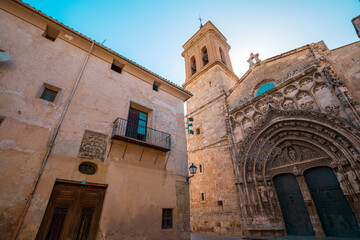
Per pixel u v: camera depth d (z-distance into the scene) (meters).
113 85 9.45
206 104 20.41
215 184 15.64
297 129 12.11
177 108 12.27
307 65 13.10
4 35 6.99
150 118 10.34
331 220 10.13
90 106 8.07
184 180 9.91
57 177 6.11
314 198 11.01
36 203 5.48
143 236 7.19
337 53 11.82
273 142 13.22
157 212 8.05
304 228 10.93
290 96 13.14
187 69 28.45
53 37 8.83
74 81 8.13
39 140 6.23
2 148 5.46
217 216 14.46
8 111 5.96
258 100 15.07
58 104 7.20
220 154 16.28
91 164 7.25
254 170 13.29
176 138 10.97
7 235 4.81
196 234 14.73
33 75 7.04
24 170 5.61
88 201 6.68
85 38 9.10
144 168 8.54
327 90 11.42
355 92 10.16
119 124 8.37
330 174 10.77
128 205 7.33
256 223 11.85
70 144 6.83
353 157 9.45
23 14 7.86
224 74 22.20
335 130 10.22
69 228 6.00
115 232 6.59
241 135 15.25
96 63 9.38
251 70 17.34
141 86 10.82
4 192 5.11
